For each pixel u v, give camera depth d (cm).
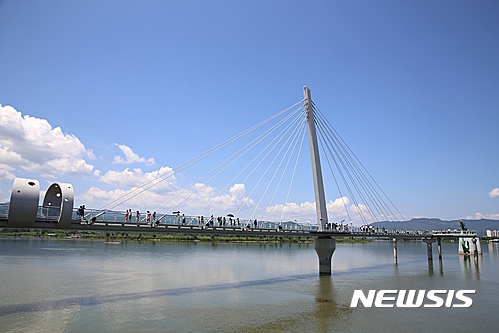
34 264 5956
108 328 2570
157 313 2986
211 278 4881
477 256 9369
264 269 5984
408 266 6831
